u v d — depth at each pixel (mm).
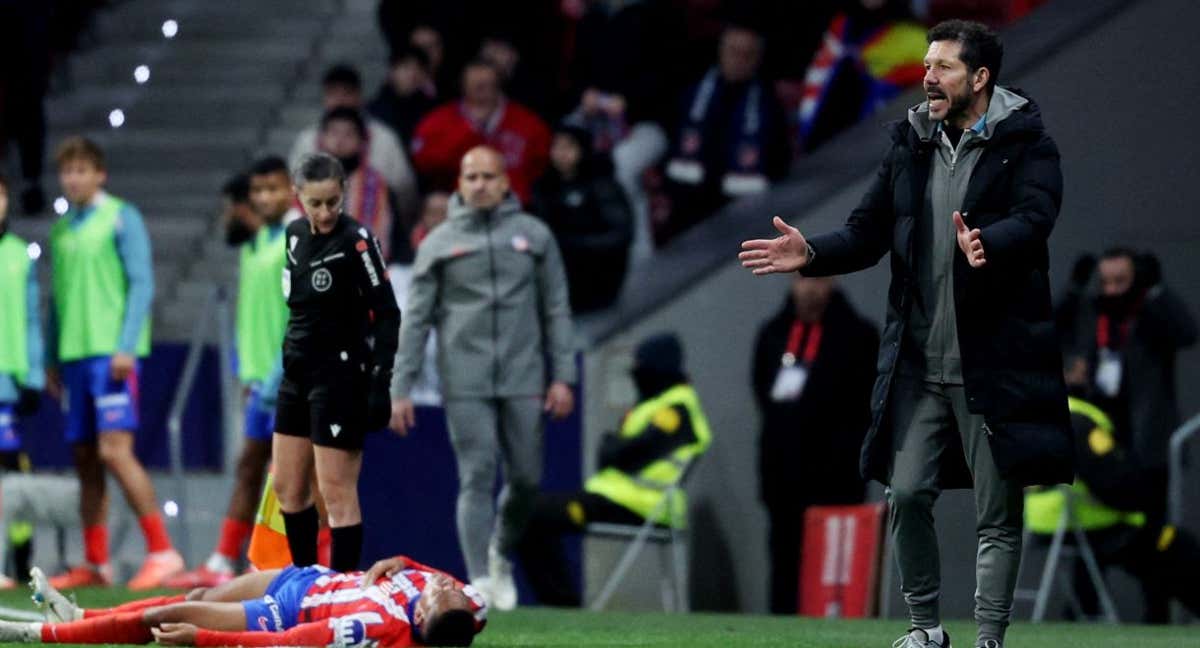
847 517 44750
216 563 44688
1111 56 50562
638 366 44969
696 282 48594
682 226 53844
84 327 44656
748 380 48625
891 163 26406
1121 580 48000
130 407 44812
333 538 30688
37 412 51875
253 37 67938
